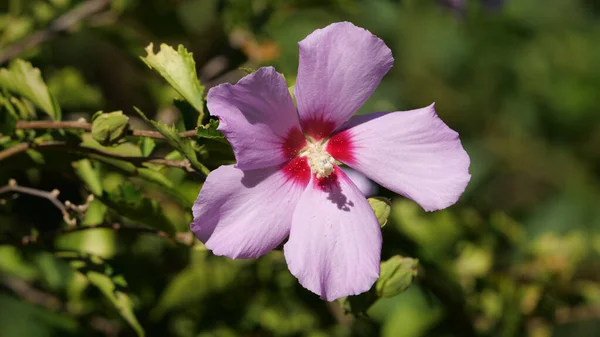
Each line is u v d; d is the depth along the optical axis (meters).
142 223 0.55
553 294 0.72
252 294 0.70
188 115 0.53
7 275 0.70
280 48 0.73
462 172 0.49
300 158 0.50
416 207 0.70
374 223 0.49
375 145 0.50
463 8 0.75
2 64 0.68
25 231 0.63
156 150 0.63
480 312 0.71
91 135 0.53
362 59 0.49
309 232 0.49
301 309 0.71
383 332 0.69
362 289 0.48
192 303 0.69
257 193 0.49
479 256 0.71
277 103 0.49
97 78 0.84
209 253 0.67
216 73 0.72
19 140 0.54
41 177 0.62
